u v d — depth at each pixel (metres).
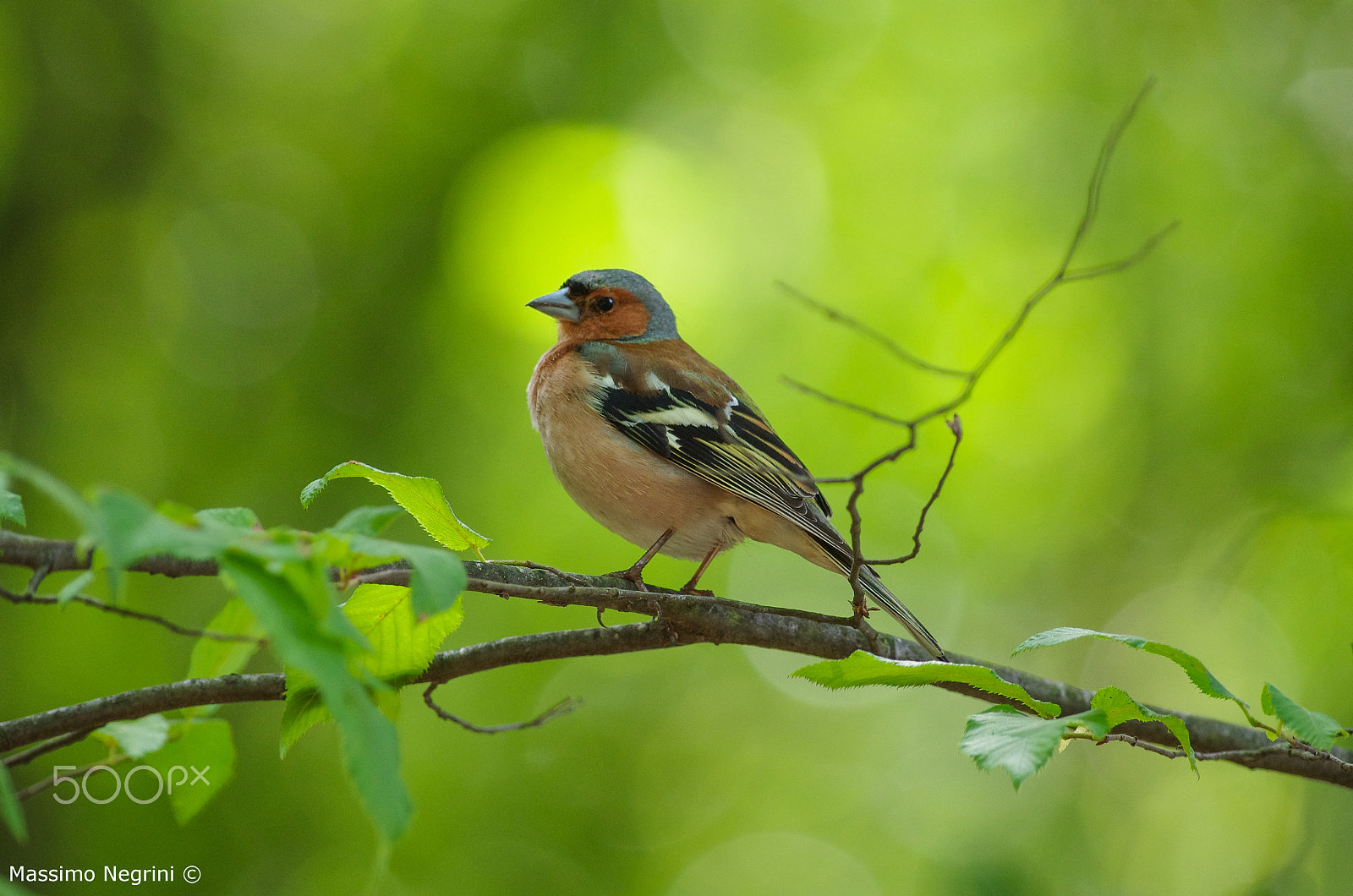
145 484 13.12
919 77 14.06
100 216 13.66
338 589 3.80
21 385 12.70
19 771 10.60
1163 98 13.09
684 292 13.20
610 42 14.09
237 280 14.20
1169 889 12.27
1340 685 11.37
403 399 13.42
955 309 12.69
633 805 14.67
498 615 13.22
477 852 12.71
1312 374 12.11
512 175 12.80
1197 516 12.80
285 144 14.40
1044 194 13.23
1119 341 13.02
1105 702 3.71
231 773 4.49
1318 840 11.20
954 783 15.70
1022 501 13.16
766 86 14.34
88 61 13.53
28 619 11.45
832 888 15.14
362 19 14.42
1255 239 12.59
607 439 7.21
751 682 16.00
